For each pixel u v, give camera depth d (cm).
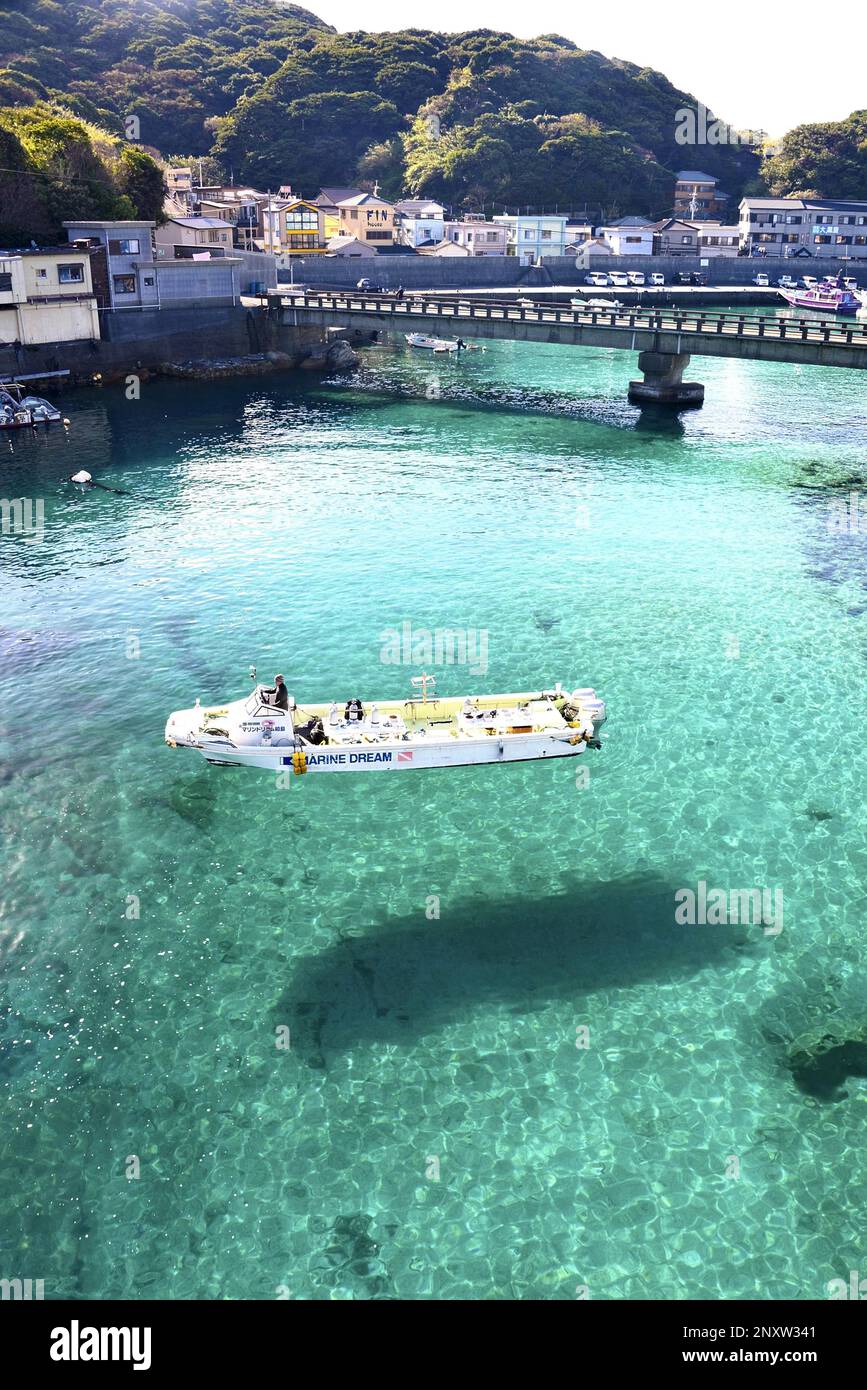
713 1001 2125
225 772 2923
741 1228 1675
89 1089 1911
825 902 2425
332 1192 1727
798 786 2869
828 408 8200
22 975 2169
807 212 16325
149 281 8444
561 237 15075
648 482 5878
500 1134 1823
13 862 2508
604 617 3934
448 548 4697
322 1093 1902
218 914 2359
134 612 3966
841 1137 1828
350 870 2514
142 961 2216
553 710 2591
